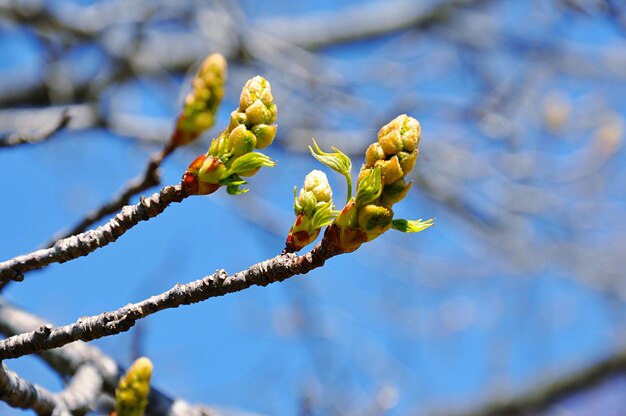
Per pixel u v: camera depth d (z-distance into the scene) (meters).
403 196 2.37
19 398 2.84
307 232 2.46
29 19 8.70
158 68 8.72
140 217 2.52
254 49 8.13
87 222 3.12
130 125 8.40
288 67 8.12
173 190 2.50
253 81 2.52
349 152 8.56
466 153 9.46
